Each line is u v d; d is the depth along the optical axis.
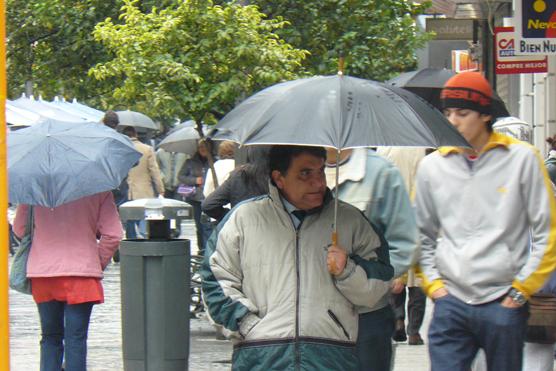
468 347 18.22
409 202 19.09
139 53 35.91
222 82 36.16
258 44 36.72
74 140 25.97
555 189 21.58
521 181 17.83
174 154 65.75
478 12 62.47
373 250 17.00
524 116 72.75
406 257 18.75
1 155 14.98
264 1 48.84
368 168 19.28
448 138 16.19
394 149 34.84
